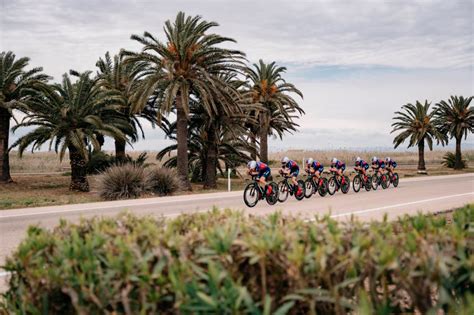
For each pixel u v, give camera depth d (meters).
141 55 21.66
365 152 69.19
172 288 2.47
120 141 26.34
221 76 26.81
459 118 46.06
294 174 14.74
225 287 2.31
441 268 2.34
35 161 47.44
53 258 2.77
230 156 28.64
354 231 2.97
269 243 2.52
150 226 3.15
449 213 10.65
